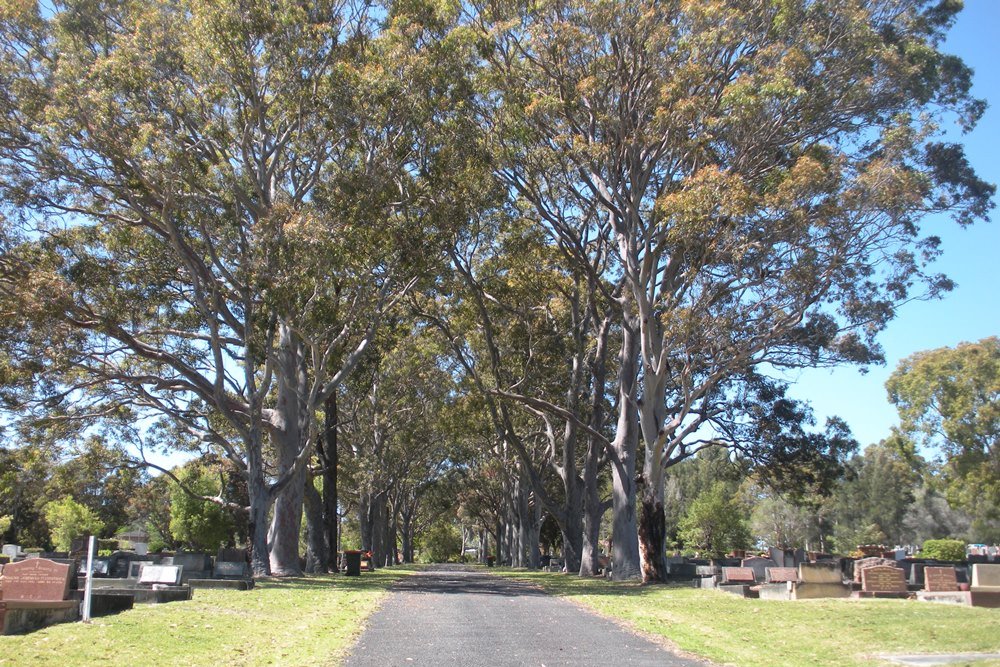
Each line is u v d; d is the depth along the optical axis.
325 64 28.28
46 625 13.33
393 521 80.00
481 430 42.84
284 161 32.72
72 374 32.19
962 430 60.38
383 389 51.47
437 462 73.38
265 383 28.84
